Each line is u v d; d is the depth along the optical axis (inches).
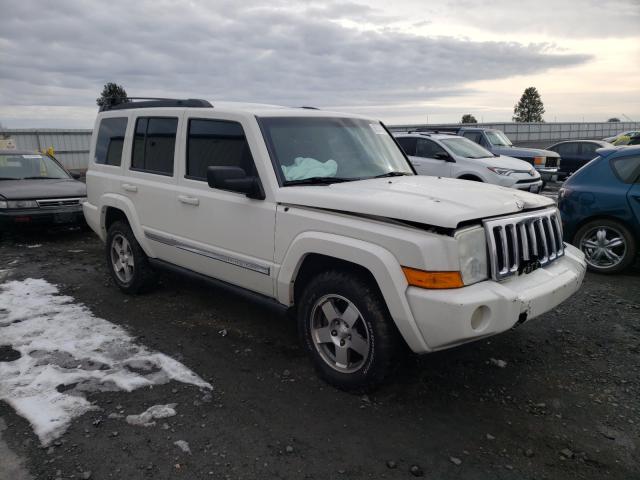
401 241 118.1
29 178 352.2
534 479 104.3
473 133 581.9
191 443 114.0
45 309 196.5
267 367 151.1
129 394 134.3
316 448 113.2
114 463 107.0
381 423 123.0
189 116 175.8
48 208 314.5
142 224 196.7
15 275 244.7
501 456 111.4
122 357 155.9
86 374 144.4
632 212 236.5
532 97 2940.5
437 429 121.0
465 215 117.0
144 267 206.2
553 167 563.2
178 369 148.5
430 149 459.5
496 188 152.9
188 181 173.9
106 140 221.6
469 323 113.0
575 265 148.0
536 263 134.5
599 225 247.8
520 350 163.8
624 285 231.0
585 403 133.3
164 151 186.4
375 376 128.6
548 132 1889.8
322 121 170.7
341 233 129.2
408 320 117.6
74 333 173.5
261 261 150.2
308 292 139.4
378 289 127.6
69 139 1007.6
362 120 187.6
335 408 129.1
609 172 247.0
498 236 123.6
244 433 118.1
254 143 151.8
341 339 135.7
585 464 109.0
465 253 117.2
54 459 107.9
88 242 324.8
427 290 115.6
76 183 350.9
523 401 134.1
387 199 126.7
